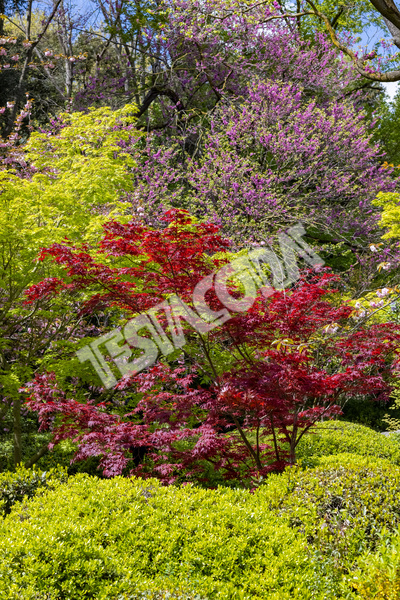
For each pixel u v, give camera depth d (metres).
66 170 8.01
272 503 4.20
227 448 5.91
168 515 3.76
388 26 5.53
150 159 12.70
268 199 11.02
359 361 5.67
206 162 11.91
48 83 17.41
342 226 12.61
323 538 3.66
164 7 12.92
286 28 13.77
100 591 2.88
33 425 10.45
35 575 2.84
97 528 3.52
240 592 3.02
